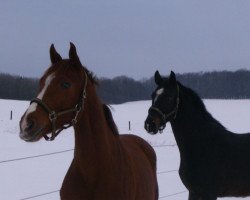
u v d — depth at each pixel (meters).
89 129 3.42
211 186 6.20
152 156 5.13
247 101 48.41
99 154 3.46
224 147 6.32
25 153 12.62
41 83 3.21
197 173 6.19
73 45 3.30
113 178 3.53
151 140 18.33
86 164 3.43
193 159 6.24
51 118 3.11
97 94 3.59
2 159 11.42
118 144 3.80
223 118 29.03
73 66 3.33
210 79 75.88
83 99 3.33
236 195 6.45
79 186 3.52
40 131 3.01
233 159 6.29
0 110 27.69
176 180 9.56
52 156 12.23
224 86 76.62
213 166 6.19
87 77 3.45
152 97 6.60
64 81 3.19
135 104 46.22
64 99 3.18
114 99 55.53
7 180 8.86
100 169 3.46
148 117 6.46
